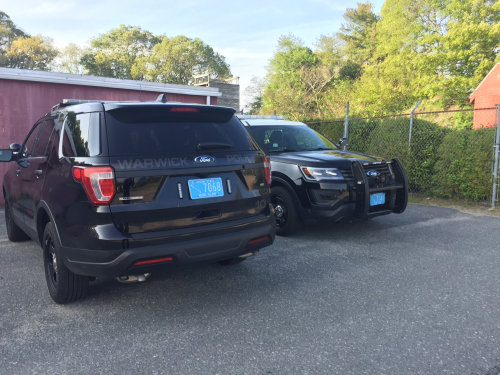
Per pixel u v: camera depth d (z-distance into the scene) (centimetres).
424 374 239
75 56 6644
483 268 420
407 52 3472
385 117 959
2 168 912
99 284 389
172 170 297
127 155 287
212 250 309
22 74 905
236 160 333
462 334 286
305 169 525
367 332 290
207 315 320
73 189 293
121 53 6731
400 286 375
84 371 245
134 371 245
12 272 428
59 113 378
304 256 470
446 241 526
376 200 523
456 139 785
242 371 244
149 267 289
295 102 4512
